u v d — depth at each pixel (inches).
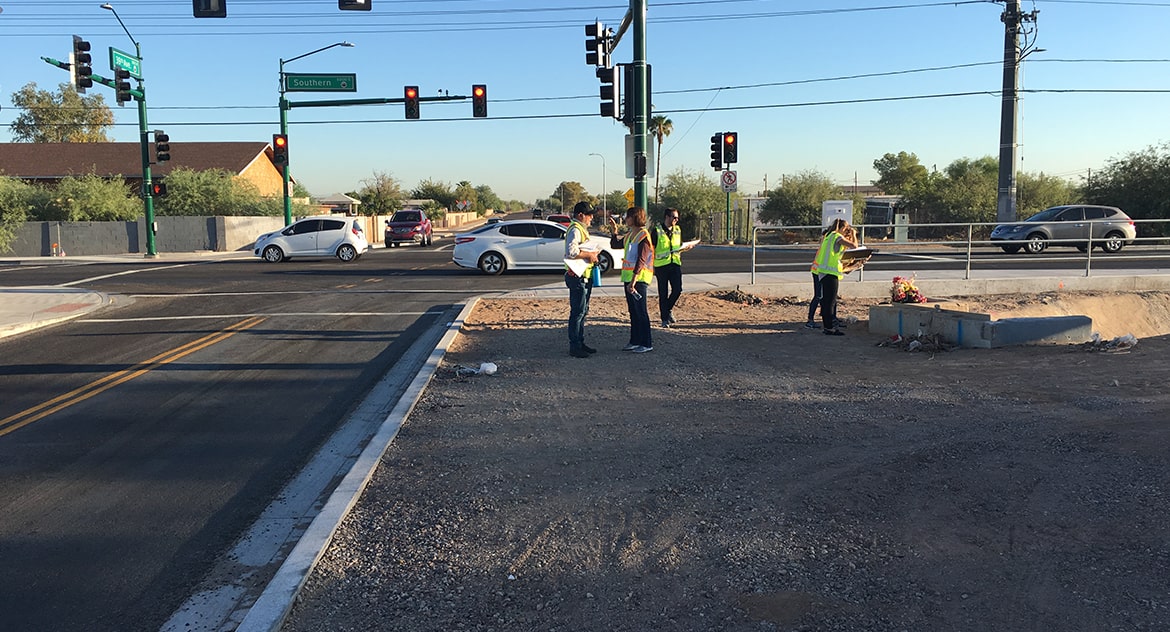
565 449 257.8
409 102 1277.1
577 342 406.6
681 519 200.5
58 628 159.3
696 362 396.2
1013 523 196.1
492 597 162.9
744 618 152.8
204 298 700.7
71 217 1455.5
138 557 192.2
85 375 395.5
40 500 229.3
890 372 374.9
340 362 425.4
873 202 1859.0
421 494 219.9
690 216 2023.9
